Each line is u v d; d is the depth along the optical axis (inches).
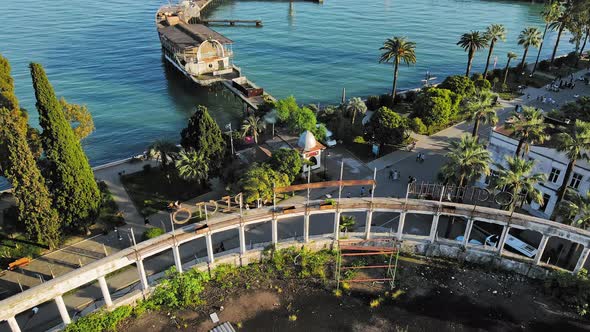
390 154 3006.9
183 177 2401.6
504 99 3976.4
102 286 1633.9
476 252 1941.4
